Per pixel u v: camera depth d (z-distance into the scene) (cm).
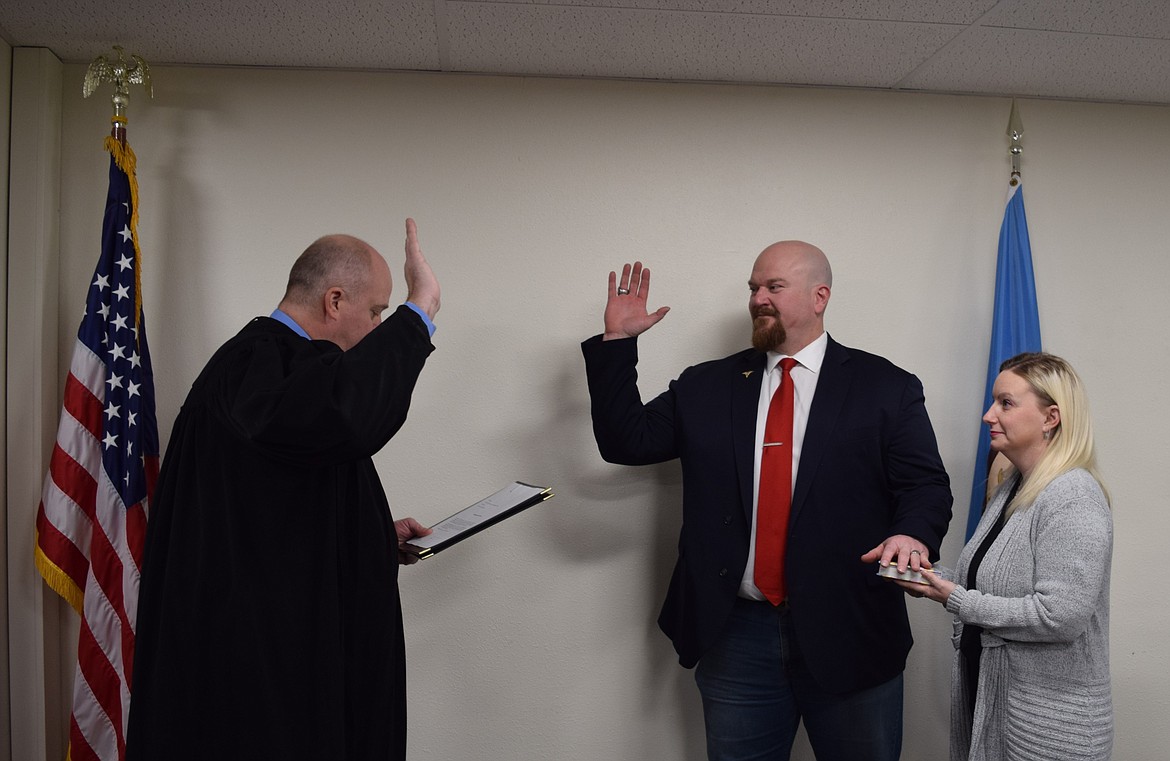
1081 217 275
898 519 207
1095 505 174
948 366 271
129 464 228
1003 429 188
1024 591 177
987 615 175
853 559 212
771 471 219
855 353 230
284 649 153
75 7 217
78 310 246
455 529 194
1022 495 183
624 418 225
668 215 264
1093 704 172
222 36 233
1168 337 273
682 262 264
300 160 253
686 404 232
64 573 228
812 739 223
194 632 153
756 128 267
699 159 265
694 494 225
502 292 259
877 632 213
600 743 262
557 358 260
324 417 140
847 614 210
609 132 263
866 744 215
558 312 260
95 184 248
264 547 155
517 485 217
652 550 262
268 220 252
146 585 160
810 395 224
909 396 219
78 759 228
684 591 224
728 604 215
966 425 271
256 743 151
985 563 185
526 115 260
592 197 262
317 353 159
